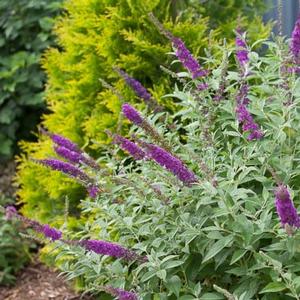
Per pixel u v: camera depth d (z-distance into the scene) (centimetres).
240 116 219
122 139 215
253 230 189
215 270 216
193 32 313
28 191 372
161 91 304
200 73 234
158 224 218
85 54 346
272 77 241
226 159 227
